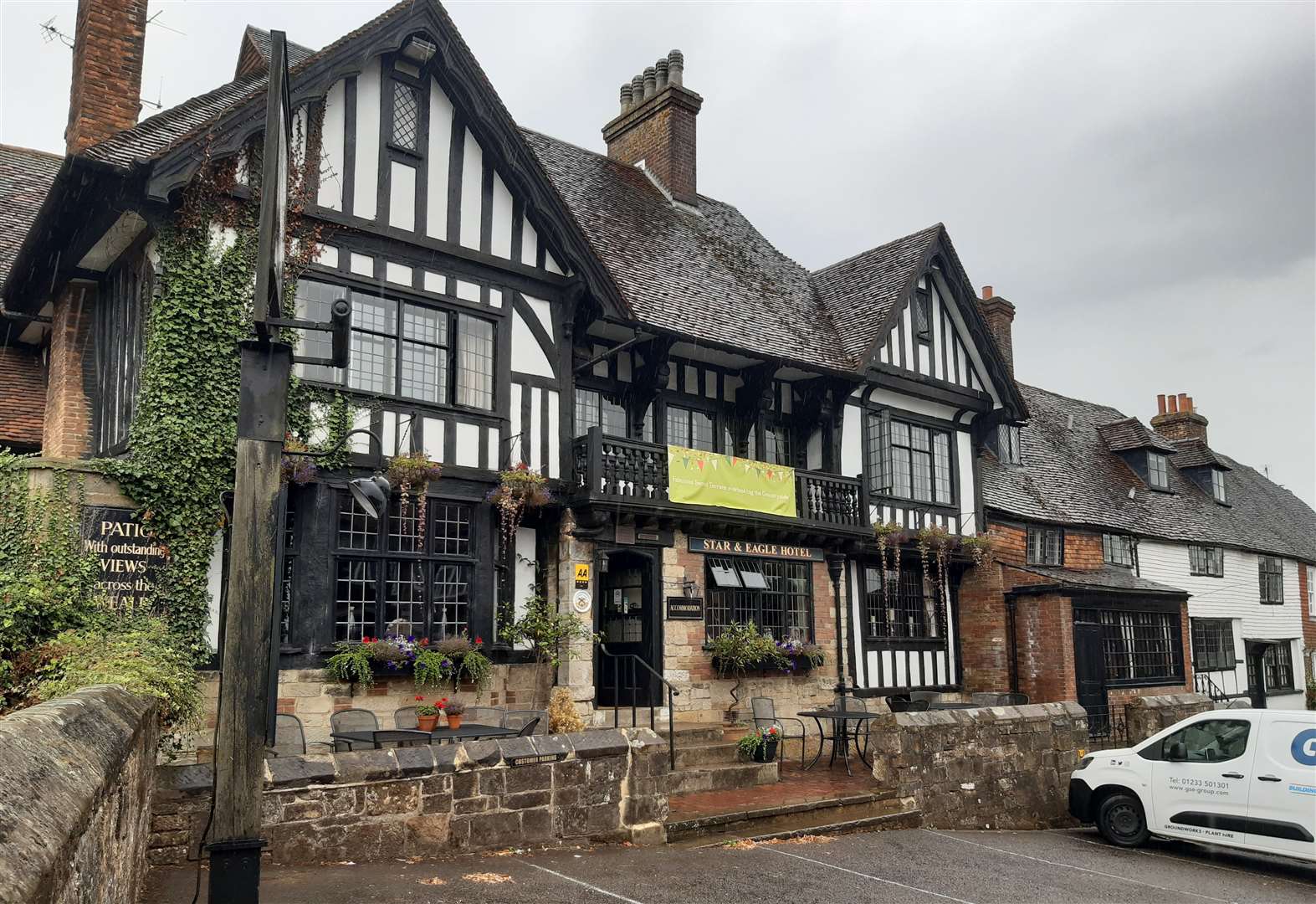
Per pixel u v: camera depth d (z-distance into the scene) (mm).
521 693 11539
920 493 16625
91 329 11625
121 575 8969
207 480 9500
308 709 9867
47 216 9938
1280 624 25531
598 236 14062
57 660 7059
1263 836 9625
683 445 14227
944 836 9984
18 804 2678
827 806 9875
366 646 10148
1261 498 29281
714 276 15258
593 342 13336
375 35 10852
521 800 7602
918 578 16625
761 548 13789
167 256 9602
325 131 10727
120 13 11398
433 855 7133
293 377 10148
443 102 11719
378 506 7406
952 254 16922
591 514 11820
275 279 5012
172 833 6258
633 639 12898
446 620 11008
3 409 12172
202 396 9562
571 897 6441
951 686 16656
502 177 12125
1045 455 21797
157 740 6852
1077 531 19547
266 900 5832
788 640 13898
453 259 11547
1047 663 16094
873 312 15867
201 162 9539
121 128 11180
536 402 12070
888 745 10609
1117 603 17312
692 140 17766
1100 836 11164
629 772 8258
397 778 7047
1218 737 10266
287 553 9977
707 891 6953
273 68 4938
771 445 15211
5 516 8547
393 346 11031
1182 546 22531
